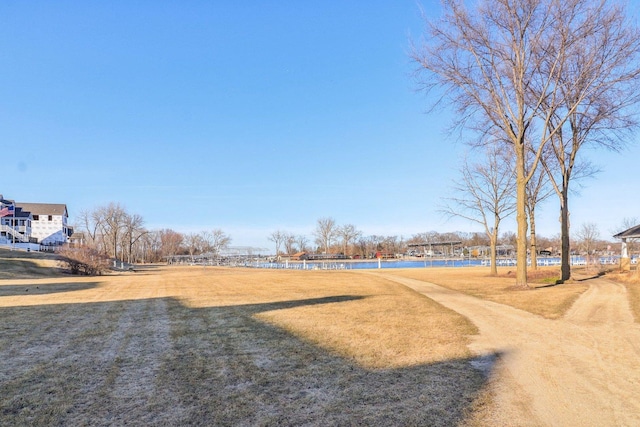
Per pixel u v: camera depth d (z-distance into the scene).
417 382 5.21
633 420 4.08
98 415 4.25
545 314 10.38
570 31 15.34
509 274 27.67
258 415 4.24
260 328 8.70
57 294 16.70
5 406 4.49
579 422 4.04
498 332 8.21
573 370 5.68
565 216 21.00
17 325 9.24
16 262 36.66
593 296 13.68
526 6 15.51
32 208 80.19
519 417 4.16
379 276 27.38
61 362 6.19
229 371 5.70
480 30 16.31
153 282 24.55
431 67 17.56
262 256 108.00
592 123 18.72
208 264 79.44
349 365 5.94
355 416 4.20
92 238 82.56
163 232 113.06
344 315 10.38
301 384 5.16
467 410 4.34
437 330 8.41
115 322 9.59
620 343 7.19
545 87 16.19
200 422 4.07
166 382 5.27
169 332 8.36
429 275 27.69
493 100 17.42
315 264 62.81
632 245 55.00
